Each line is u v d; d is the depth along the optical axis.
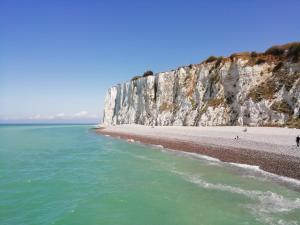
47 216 13.27
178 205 14.53
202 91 57.91
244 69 48.34
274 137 29.06
